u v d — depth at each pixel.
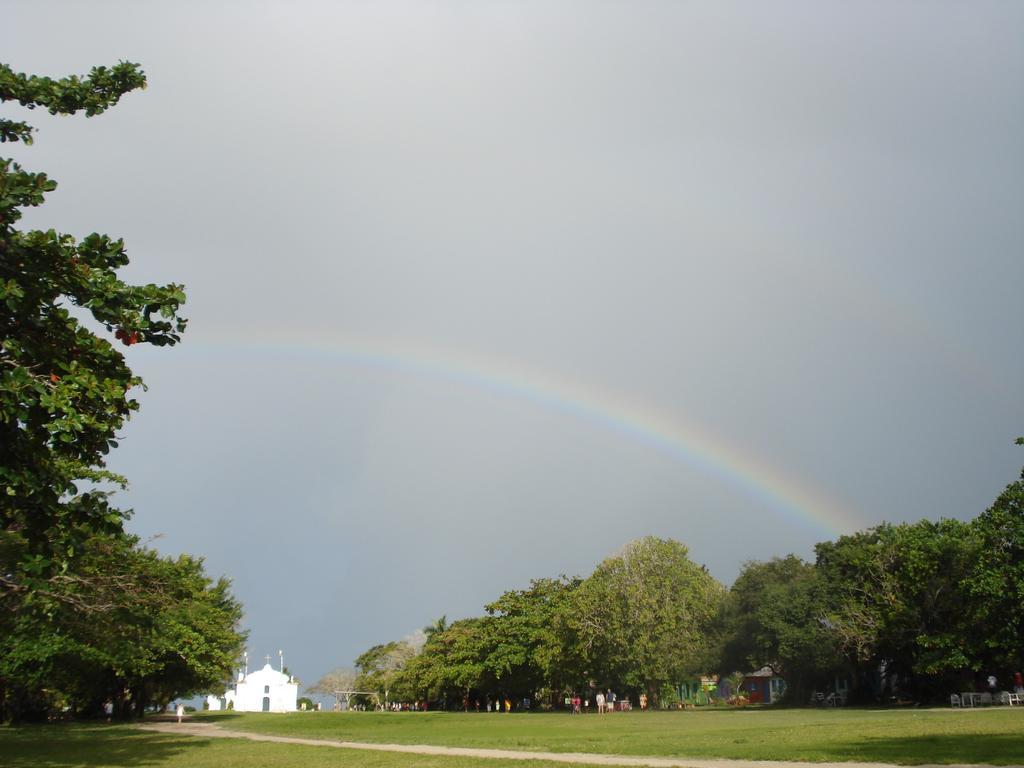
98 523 19.31
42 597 25.28
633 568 73.31
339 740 33.56
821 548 74.94
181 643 54.06
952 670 59.31
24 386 16.11
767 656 77.56
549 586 95.12
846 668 71.25
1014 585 47.62
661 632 70.88
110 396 17.23
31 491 17.31
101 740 35.34
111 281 17.78
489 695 99.94
